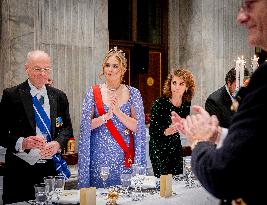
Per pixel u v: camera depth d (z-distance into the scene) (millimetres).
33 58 2822
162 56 6863
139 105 2938
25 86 2898
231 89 3328
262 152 783
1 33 5070
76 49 5551
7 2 5027
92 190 2072
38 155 2633
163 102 3264
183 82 3287
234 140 809
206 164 858
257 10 860
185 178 3000
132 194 2439
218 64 6828
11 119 2846
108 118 2803
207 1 6719
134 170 2598
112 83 2896
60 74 5418
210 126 980
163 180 2414
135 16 6566
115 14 6355
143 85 6641
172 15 6891
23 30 5121
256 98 812
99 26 5785
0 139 2807
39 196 2111
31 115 2842
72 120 5527
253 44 905
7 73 5016
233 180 804
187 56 6848
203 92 6707
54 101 2926
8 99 2859
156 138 3199
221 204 987
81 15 5590
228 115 3305
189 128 1006
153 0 6801
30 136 2666
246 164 788
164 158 3191
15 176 2754
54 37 5371
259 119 793
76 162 4867
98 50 5770
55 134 2908
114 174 2857
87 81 5648
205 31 6703
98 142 2861
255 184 797
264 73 823
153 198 2352
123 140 2861
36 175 2748
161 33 6883
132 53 6535
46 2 5305
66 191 2398
